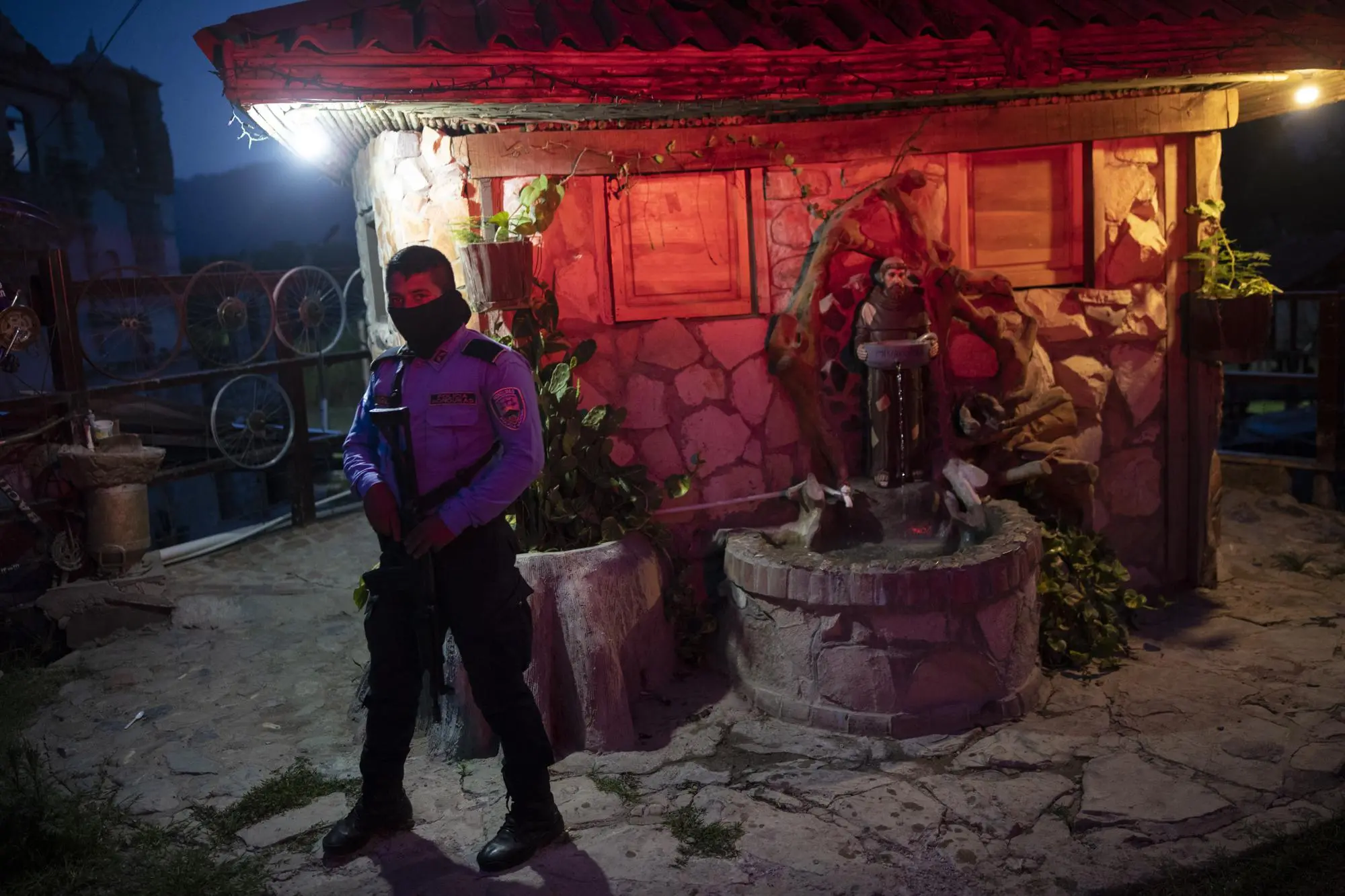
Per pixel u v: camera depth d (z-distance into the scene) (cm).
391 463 304
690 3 402
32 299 528
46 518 519
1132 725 375
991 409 451
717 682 424
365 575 304
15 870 304
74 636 499
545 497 407
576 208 432
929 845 305
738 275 449
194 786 356
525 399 296
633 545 416
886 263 423
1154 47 405
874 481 444
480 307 396
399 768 313
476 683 300
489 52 360
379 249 505
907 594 369
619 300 443
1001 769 350
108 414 787
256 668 466
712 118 428
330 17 362
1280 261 1227
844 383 457
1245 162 1322
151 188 2225
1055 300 470
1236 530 605
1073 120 452
